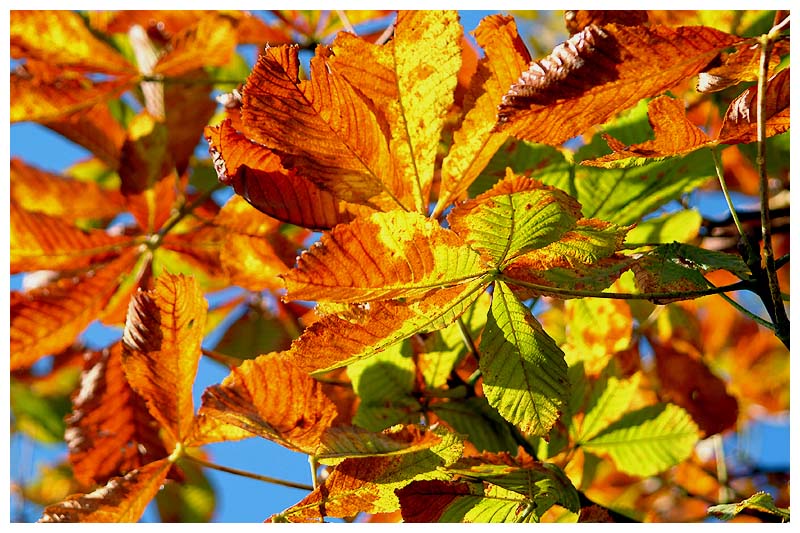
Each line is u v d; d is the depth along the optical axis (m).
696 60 0.95
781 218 1.33
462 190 1.04
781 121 0.99
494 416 1.19
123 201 1.39
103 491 1.06
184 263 1.34
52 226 1.26
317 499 1.01
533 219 0.94
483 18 1.03
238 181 1.00
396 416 1.19
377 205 1.01
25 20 1.28
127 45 1.40
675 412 1.20
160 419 1.07
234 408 1.01
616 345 1.22
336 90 0.99
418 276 0.95
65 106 1.31
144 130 1.33
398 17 1.01
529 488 1.04
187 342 1.07
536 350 0.98
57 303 1.25
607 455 1.20
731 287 0.99
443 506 1.02
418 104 1.01
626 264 1.01
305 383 1.02
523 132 0.96
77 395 1.22
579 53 0.94
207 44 1.31
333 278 0.93
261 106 0.98
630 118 1.19
